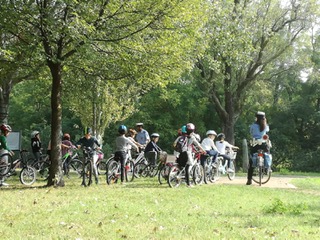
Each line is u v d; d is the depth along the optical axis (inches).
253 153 641.6
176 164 585.0
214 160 685.3
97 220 326.0
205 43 880.9
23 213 357.1
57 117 599.2
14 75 887.1
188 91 1747.0
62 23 522.9
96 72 638.5
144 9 556.4
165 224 312.8
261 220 334.3
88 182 594.6
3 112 892.6
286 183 679.7
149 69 596.4
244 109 1781.5
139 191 519.2
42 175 716.0
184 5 569.0
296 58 1456.7
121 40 576.1
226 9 1203.9
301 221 335.9
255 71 1489.9
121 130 627.8
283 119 1903.3
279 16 1387.8
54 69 596.1
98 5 556.7
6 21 530.0
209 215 356.5
